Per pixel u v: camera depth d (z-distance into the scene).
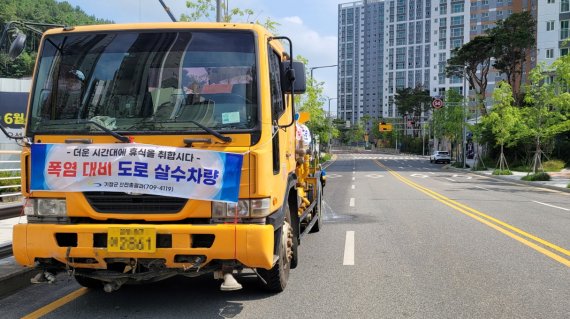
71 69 5.20
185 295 6.00
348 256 8.09
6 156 18.33
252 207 4.86
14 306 5.62
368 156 100.19
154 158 4.82
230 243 4.73
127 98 5.07
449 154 73.75
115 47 5.21
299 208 7.92
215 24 5.22
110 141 4.95
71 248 4.82
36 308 5.55
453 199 18.20
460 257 7.98
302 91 5.74
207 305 5.60
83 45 5.25
